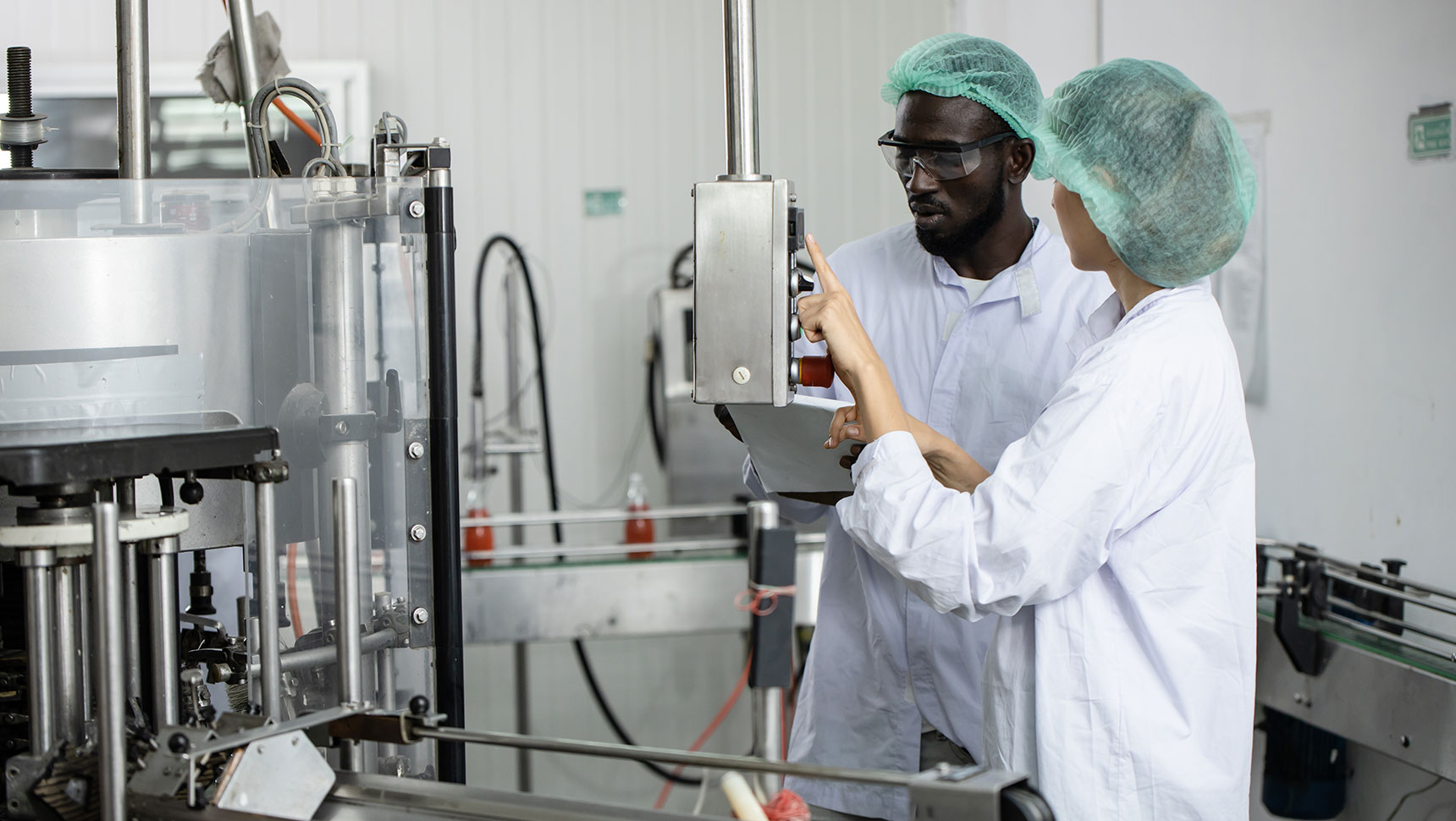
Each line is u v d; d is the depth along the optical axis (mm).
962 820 830
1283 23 2295
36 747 986
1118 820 1097
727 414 1383
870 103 3783
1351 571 1924
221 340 1281
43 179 1241
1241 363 2498
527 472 3758
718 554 2664
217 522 1344
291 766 989
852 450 1357
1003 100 1438
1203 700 1107
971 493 1222
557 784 3740
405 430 1332
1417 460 2031
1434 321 1983
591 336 3768
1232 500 1106
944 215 1474
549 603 2484
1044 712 1108
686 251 3602
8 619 1325
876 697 1587
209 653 1319
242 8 1665
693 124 3740
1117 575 1107
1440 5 1953
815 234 3812
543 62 3703
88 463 923
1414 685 1689
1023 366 1549
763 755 1623
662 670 3779
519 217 3725
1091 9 2688
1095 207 1113
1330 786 2207
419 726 1049
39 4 3500
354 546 1063
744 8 1046
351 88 3578
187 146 3527
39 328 1205
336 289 1317
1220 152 1086
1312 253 2271
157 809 931
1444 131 1955
